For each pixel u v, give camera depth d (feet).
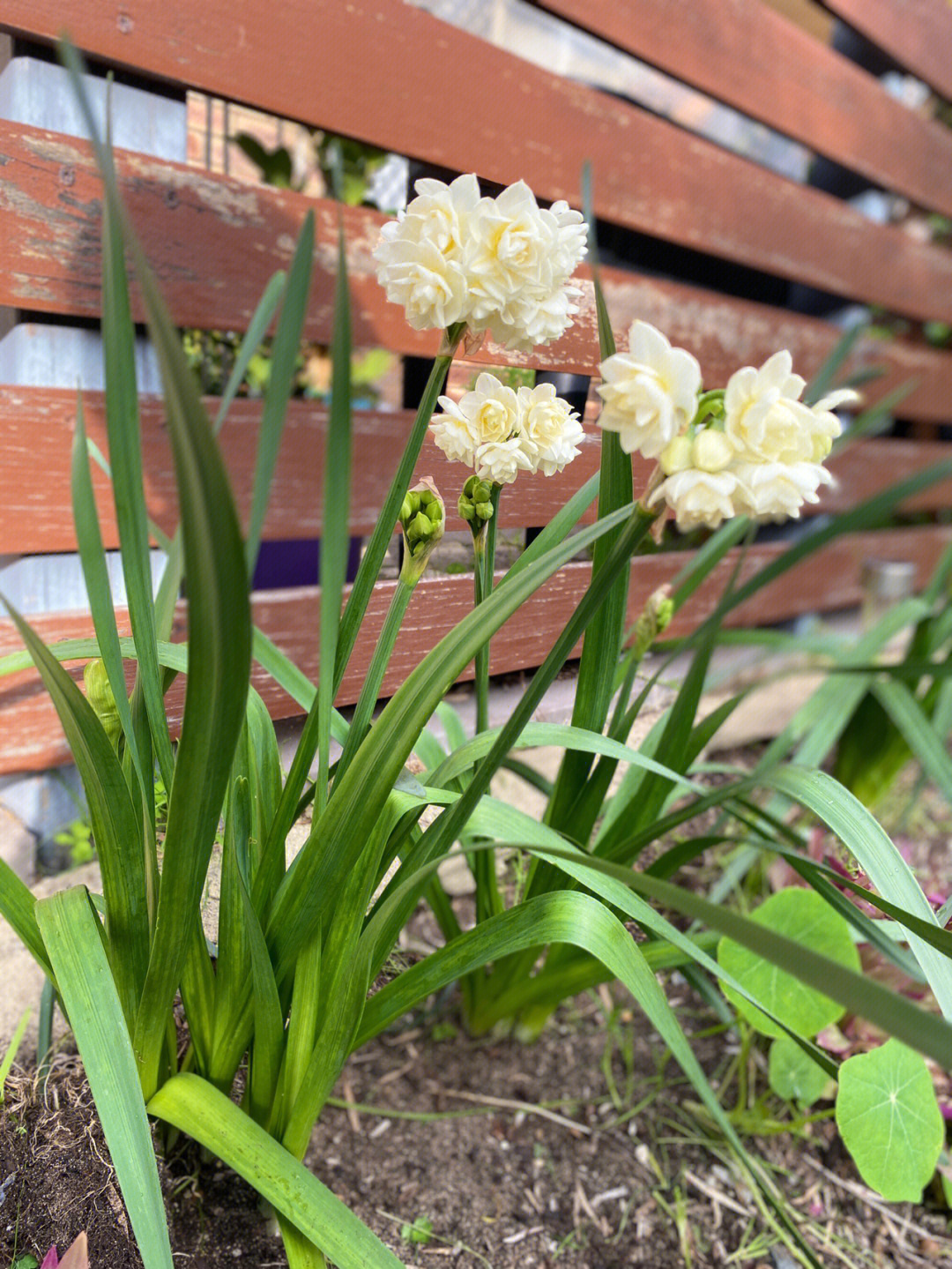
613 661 1.47
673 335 2.60
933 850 2.90
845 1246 1.65
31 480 1.72
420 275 1.02
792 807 2.47
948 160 3.80
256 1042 1.28
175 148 1.83
